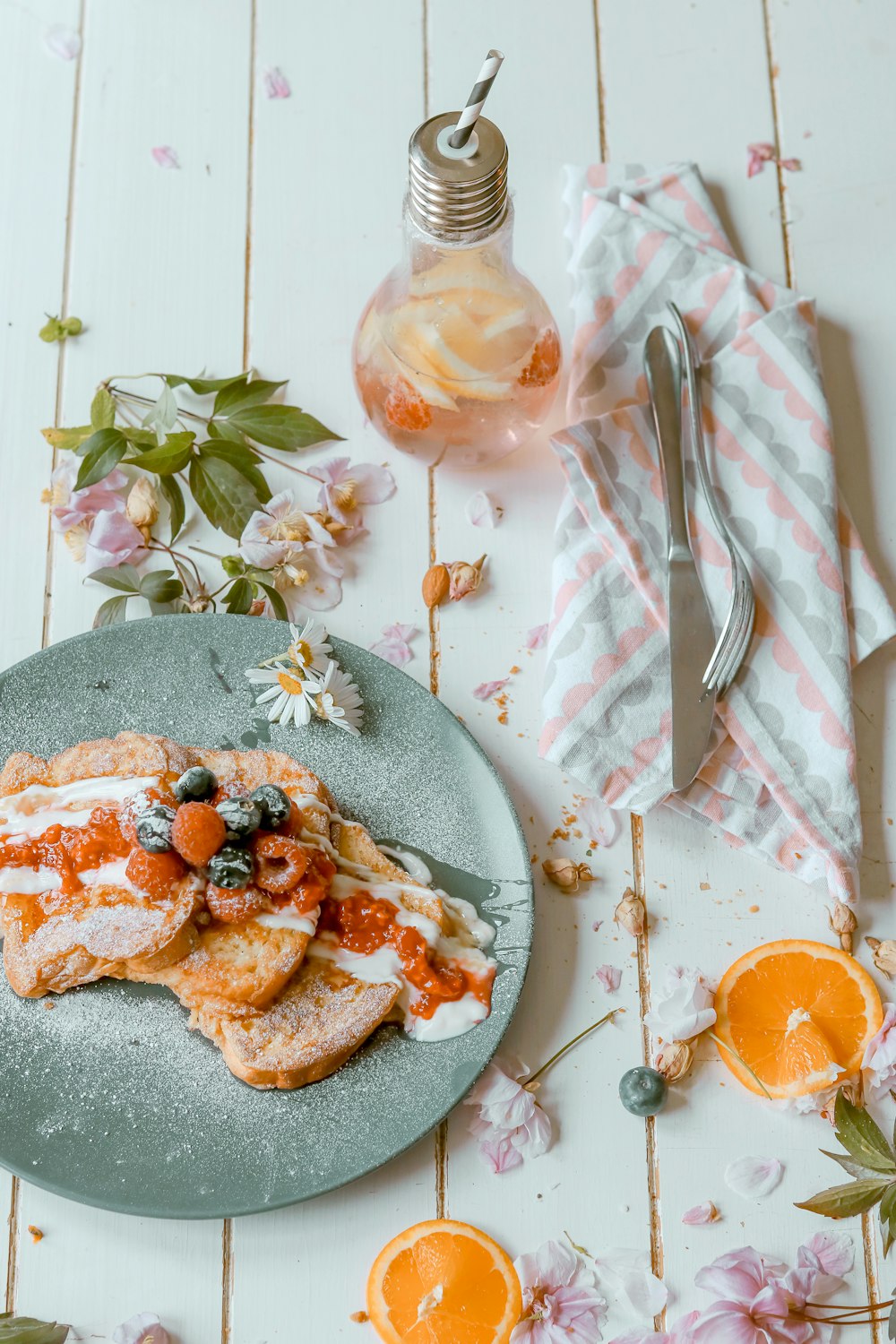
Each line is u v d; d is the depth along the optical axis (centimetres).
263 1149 103
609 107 123
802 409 115
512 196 108
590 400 116
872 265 121
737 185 122
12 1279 104
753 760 110
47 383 118
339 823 108
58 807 106
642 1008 109
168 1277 104
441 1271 104
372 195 122
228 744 110
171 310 120
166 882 103
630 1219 106
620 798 110
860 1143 104
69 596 115
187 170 122
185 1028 105
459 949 106
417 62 124
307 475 116
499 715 113
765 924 110
